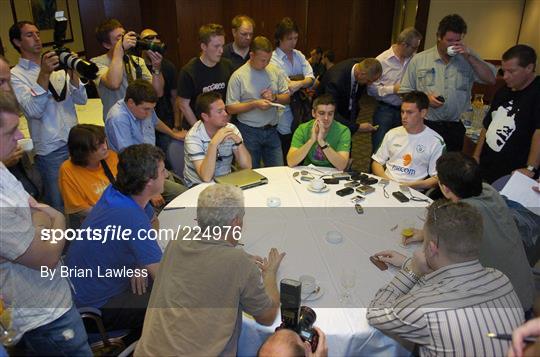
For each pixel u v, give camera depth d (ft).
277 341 3.72
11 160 5.78
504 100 8.77
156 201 8.73
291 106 11.37
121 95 10.56
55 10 19.72
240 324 4.49
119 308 5.63
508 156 8.71
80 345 4.99
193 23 19.33
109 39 10.43
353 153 15.48
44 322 4.61
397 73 11.88
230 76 10.92
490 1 16.70
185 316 4.17
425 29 17.19
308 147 8.59
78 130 7.34
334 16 21.59
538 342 3.58
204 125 8.68
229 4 19.95
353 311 4.65
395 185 7.87
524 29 16.72
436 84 10.28
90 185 7.63
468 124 11.60
